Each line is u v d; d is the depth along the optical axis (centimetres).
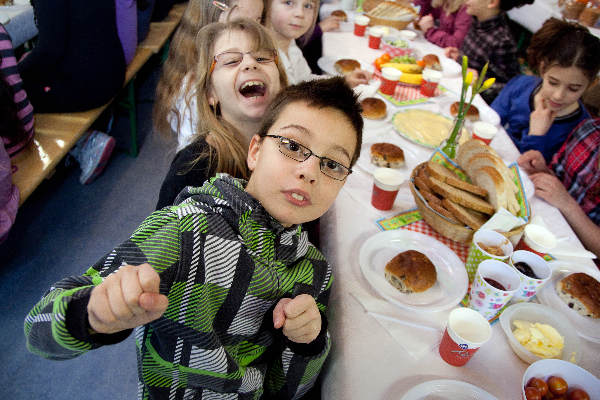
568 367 81
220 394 90
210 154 116
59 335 56
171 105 162
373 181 133
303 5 193
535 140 202
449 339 83
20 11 213
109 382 158
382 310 97
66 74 193
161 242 71
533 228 114
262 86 125
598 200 170
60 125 194
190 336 76
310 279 89
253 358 94
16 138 161
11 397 149
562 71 180
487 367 87
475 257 105
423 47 267
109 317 51
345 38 262
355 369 83
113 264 69
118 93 232
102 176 257
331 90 82
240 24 120
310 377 89
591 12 302
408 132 170
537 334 91
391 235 118
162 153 284
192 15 149
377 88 189
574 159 181
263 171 77
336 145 76
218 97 126
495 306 93
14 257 198
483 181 121
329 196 78
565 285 106
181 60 156
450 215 117
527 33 372
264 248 81
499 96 233
